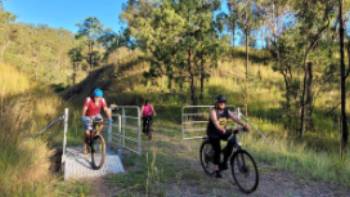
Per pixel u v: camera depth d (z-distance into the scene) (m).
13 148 6.66
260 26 18.33
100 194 6.21
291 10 16.41
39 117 12.91
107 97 31.08
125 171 7.75
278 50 17.16
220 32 19.84
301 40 16.25
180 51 19.53
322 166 8.12
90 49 78.81
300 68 17.17
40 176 6.63
